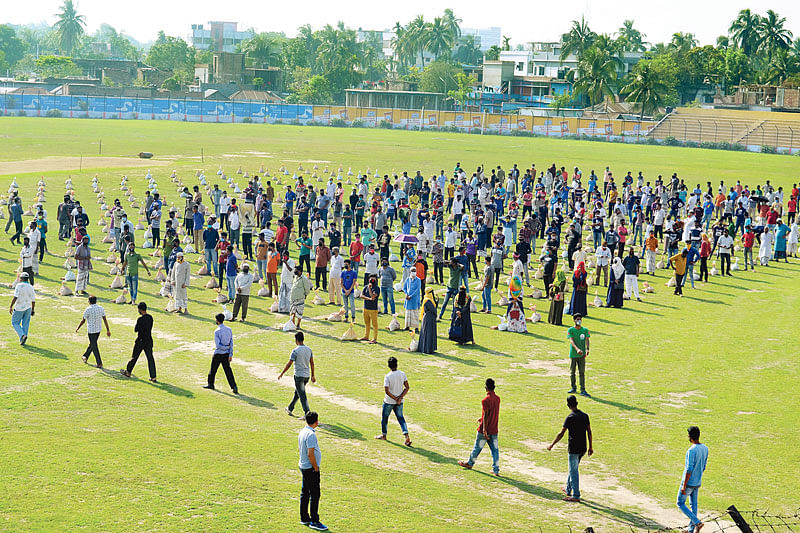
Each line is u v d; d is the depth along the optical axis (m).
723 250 60.19
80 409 28.16
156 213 59.69
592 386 34.03
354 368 35.41
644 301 51.03
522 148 164.25
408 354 37.88
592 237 70.19
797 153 176.38
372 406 30.80
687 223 68.94
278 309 44.34
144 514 20.55
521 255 53.03
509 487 24.09
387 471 24.59
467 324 39.75
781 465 26.19
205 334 39.44
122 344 36.91
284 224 59.09
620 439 28.25
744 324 45.50
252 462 24.33
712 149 188.50
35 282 47.97
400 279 53.59
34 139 142.12
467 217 79.06
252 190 72.69
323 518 21.03
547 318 45.69
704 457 21.59
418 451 26.56
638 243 71.12
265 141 159.50
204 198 87.06
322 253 48.88
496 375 35.16
